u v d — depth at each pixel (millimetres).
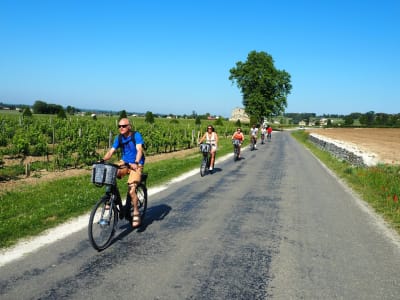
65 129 22125
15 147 15836
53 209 6621
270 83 72250
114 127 27031
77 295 3600
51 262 4395
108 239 5078
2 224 5586
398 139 47844
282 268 4484
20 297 3516
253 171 13586
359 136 55469
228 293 3773
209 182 10773
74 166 14820
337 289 3957
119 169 5336
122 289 3770
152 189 9359
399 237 5887
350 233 6027
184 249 5035
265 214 7133
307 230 6137
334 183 11305
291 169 14578
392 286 4074
